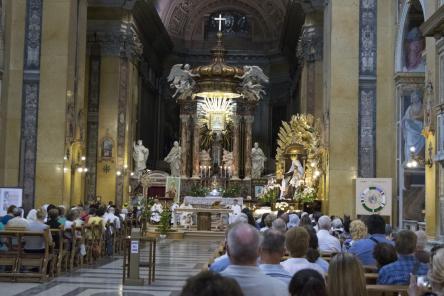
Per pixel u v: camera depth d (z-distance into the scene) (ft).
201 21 151.33
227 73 124.47
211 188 116.26
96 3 100.94
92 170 100.12
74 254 49.39
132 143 107.24
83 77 81.76
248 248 14.46
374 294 20.06
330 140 68.03
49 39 70.33
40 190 69.10
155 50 133.18
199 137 125.39
